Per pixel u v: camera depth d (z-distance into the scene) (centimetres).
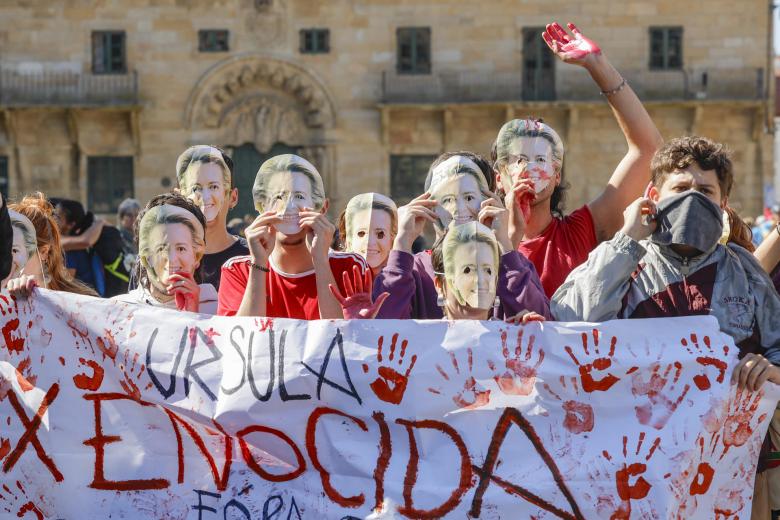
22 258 691
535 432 582
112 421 605
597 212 762
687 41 4272
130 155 4256
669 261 604
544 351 585
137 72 4219
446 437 584
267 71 4262
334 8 4256
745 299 596
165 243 656
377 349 588
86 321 610
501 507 577
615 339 584
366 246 751
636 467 576
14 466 609
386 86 4253
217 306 700
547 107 4250
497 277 605
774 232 694
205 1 4234
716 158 609
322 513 583
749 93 4256
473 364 584
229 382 593
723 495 586
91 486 603
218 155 805
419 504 579
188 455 600
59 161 4256
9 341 615
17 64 4194
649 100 4247
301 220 632
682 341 583
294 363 589
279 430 590
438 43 4262
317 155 4300
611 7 4259
